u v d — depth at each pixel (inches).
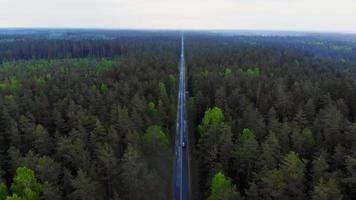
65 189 1672.0
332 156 1761.8
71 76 3917.3
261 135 2138.3
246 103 2805.1
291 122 2310.5
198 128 2564.0
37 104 2637.8
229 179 1745.8
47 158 1718.8
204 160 2159.2
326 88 3262.8
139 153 1930.4
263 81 3619.6
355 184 1551.4
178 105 3491.6
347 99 2928.2
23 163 1756.9
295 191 1547.7
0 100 2662.4
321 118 2317.9
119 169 1790.1
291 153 1653.5
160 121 2632.9
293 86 3494.1
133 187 1724.9
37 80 3961.6
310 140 1989.4
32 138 2097.7
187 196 1918.1
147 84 3390.7
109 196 1769.2
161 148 2197.3
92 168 1740.9
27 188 1517.0
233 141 2197.3
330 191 1402.6
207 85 3521.2
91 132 2080.5
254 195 1625.2
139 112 2578.7
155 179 1892.2
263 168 1686.8
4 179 1776.6
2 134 2245.3
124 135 2194.9
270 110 2509.8
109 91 3053.6
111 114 2425.0
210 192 1881.2
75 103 2824.8
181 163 2288.4
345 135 1979.6
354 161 1567.4
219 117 2453.2
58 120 2375.7
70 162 1887.3
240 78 3828.7
